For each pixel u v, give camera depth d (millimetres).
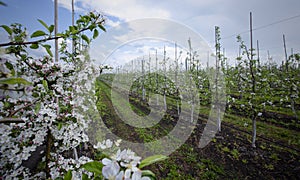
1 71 729
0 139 1322
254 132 3877
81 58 1960
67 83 1812
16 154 1488
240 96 6402
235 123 5172
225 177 2982
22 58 1252
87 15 1050
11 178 1438
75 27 1036
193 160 3422
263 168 3184
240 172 3113
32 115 1475
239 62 5043
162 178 2920
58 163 1680
